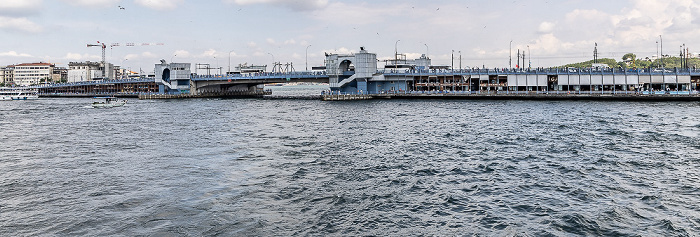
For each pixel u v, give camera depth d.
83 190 29.44
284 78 163.62
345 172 34.06
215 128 64.38
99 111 106.06
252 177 32.50
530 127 60.69
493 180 31.27
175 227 22.59
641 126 60.09
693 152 40.38
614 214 23.84
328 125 67.25
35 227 22.77
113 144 49.53
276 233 21.89
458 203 26.19
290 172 34.09
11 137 56.97
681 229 21.75
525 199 26.75
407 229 22.34
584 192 27.95
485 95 133.12
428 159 38.94
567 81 133.25
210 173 33.81
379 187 29.72
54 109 116.00
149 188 29.67
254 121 74.94
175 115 89.88
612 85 134.00
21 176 33.75
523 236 21.22
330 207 25.64
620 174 32.47
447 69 162.25
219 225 22.84
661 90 126.62
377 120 74.25
